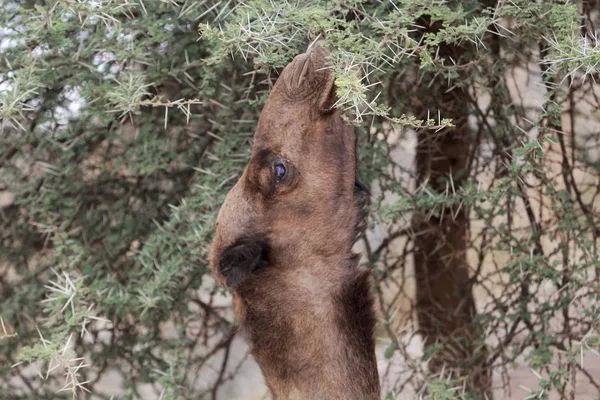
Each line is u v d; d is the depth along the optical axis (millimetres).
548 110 8086
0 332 10055
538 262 8672
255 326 6719
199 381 11883
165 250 8984
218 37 6926
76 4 7387
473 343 9625
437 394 8320
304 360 6605
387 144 9195
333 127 6570
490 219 8922
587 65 6609
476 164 9875
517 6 7238
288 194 6594
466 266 10062
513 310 10172
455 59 9000
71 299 7879
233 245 6656
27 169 9891
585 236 9219
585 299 10836
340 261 6660
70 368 7301
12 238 10273
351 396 6551
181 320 9547
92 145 9711
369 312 6691
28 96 8086
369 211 8969
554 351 9430
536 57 9438
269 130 6652
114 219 9828
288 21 6793
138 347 10305
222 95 8898
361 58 6324
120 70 8672
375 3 8281
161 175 9766
